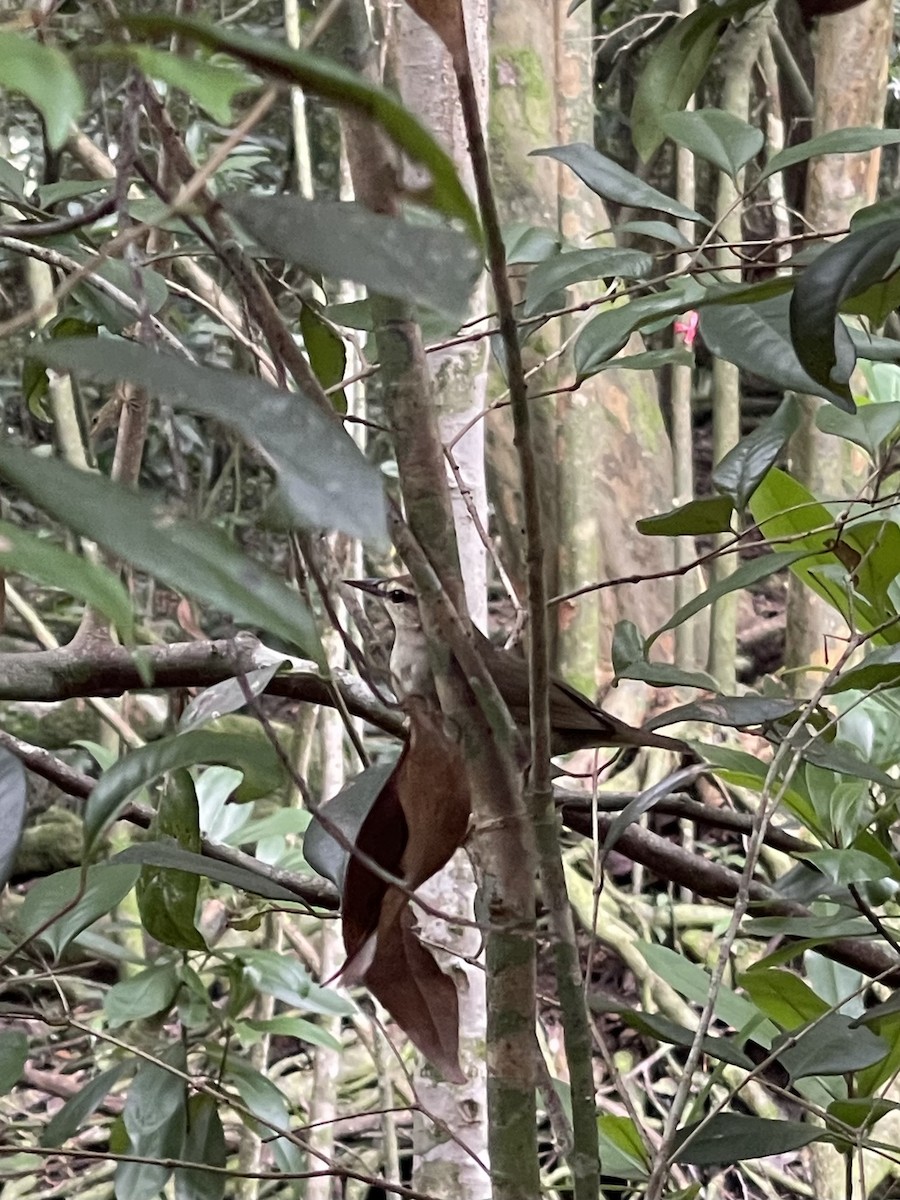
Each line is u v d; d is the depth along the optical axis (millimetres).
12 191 1044
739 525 969
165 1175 1099
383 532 312
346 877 643
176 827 954
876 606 1039
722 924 2682
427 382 604
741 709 914
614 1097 2281
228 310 1562
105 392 2246
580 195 2662
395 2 987
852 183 2266
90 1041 2363
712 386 3398
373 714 1134
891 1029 979
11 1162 2074
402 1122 2279
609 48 3369
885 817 1112
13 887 2922
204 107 296
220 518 2787
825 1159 2203
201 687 1182
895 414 1062
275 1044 2547
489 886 642
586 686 2854
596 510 2893
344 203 406
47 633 2459
